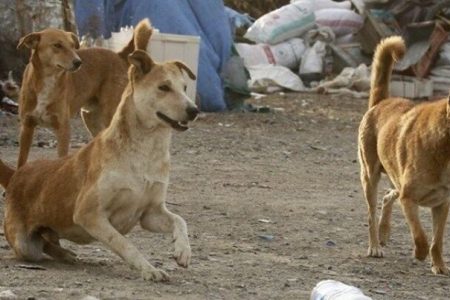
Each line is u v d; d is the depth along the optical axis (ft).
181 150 66.64
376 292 34.06
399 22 105.40
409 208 38.27
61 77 52.08
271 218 47.55
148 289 31.32
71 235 34.63
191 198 51.13
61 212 34.24
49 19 79.71
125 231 34.32
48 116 52.11
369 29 105.81
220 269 35.99
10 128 71.05
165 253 38.34
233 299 30.94
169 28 84.07
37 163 35.96
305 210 50.01
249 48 105.50
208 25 86.84
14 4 79.10
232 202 50.78
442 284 36.40
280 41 107.34
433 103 38.52
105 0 84.17
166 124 33.35
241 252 39.81
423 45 102.32
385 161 40.01
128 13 84.74
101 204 33.14
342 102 97.19
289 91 102.94
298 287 33.68
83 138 69.72
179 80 33.71
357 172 62.69
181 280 33.22
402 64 102.17
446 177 37.55
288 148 71.05
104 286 31.35
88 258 36.68
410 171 38.11
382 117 41.01
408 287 35.55
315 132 79.87
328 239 43.83
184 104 33.35
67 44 52.08
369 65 106.93
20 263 35.14
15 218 35.63
